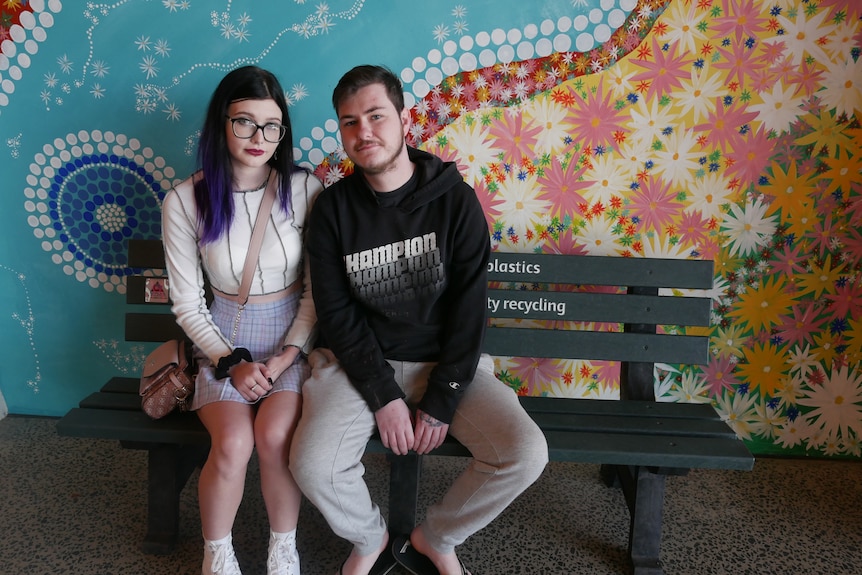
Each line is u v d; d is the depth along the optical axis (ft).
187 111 6.47
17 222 7.03
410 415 5.22
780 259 6.51
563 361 7.06
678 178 6.34
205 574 4.97
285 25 6.14
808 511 6.21
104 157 6.70
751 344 6.81
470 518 4.84
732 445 5.12
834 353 6.75
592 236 6.61
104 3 6.21
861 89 5.94
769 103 6.06
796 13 5.79
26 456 6.96
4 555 5.46
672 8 5.85
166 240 5.42
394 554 5.25
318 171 6.57
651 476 5.21
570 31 5.96
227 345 5.36
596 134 6.27
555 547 5.71
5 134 6.73
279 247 5.40
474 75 6.16
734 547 5.69
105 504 6.19
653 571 5.29
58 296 7.25
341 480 4.70
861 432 6.97
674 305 6.11
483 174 6.49
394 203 5.15
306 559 5.53
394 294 5.28
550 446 5.03
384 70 4.85
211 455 4.79
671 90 6.08
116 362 7.43
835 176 6.21
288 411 5.00
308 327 5.60
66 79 6.48
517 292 6.28
